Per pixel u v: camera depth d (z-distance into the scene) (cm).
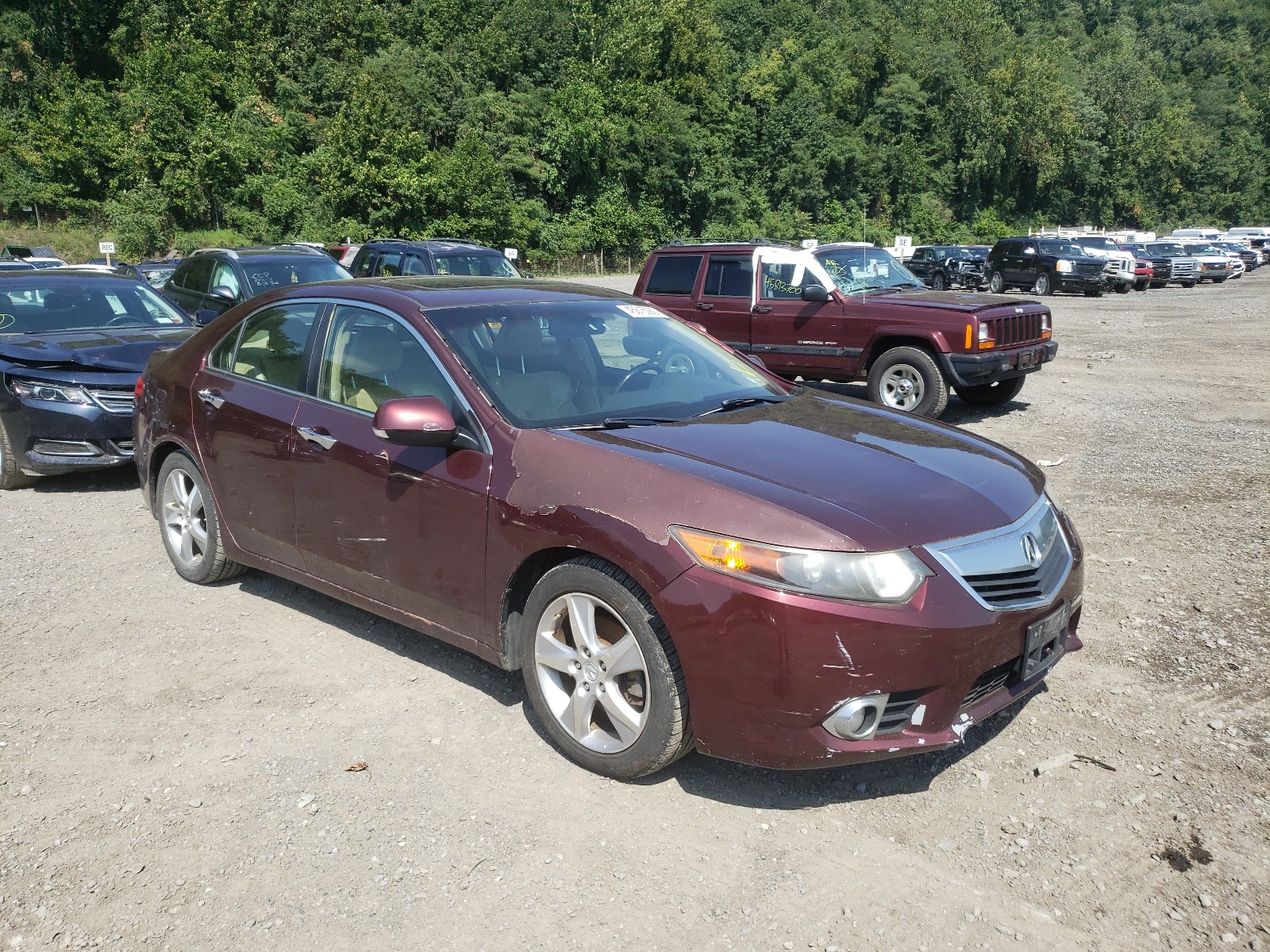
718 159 7888
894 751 297
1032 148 10425
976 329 938
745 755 302
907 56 10262
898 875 285
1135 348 1675
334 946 255
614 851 295
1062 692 397
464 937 258
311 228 5209
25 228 4984
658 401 401
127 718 374
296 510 430
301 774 337
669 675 310
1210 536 594
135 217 4931
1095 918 266
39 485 752
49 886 278
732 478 317
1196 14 17788
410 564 384
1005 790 328
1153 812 313
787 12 11038
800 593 289
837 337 1019
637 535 310
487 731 366
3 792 324
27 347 721
